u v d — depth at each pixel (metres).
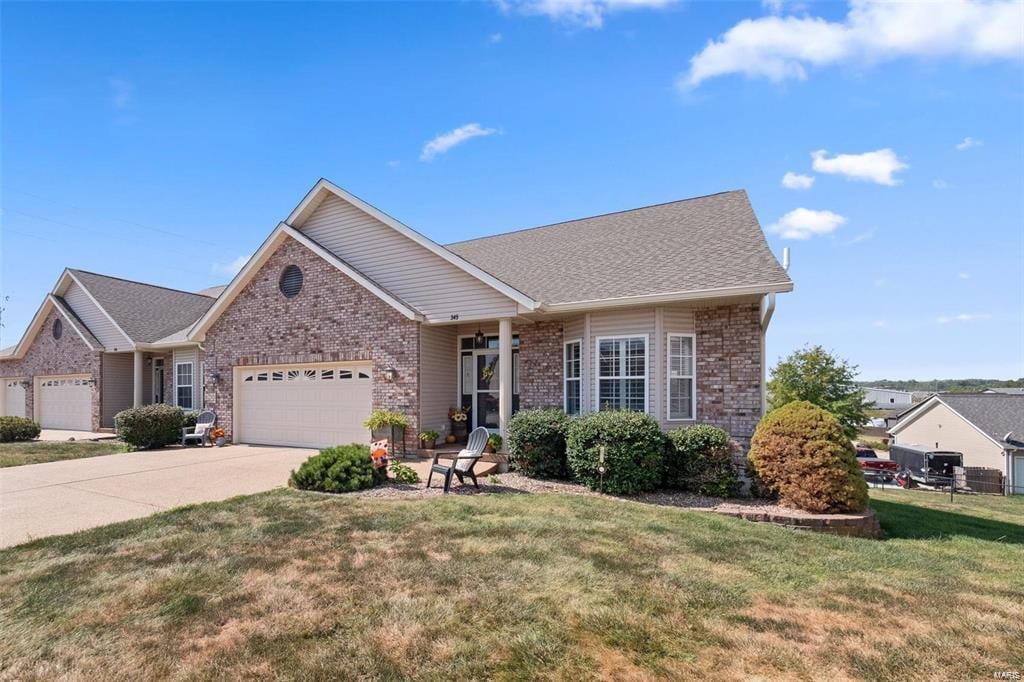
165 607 4.26
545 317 12.28
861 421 30.84
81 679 3.28
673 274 11.06
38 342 22.75
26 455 13.21
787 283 9.40
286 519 6.91
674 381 11.03
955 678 3.35
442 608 4.23
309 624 3.98
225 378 15.44
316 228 14.69
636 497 8.95
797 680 3.30
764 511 8.11
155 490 8.89
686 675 3.35
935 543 7.58
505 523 6.75
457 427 13.75
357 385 13.43
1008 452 29.80
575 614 4.15
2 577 4.92
